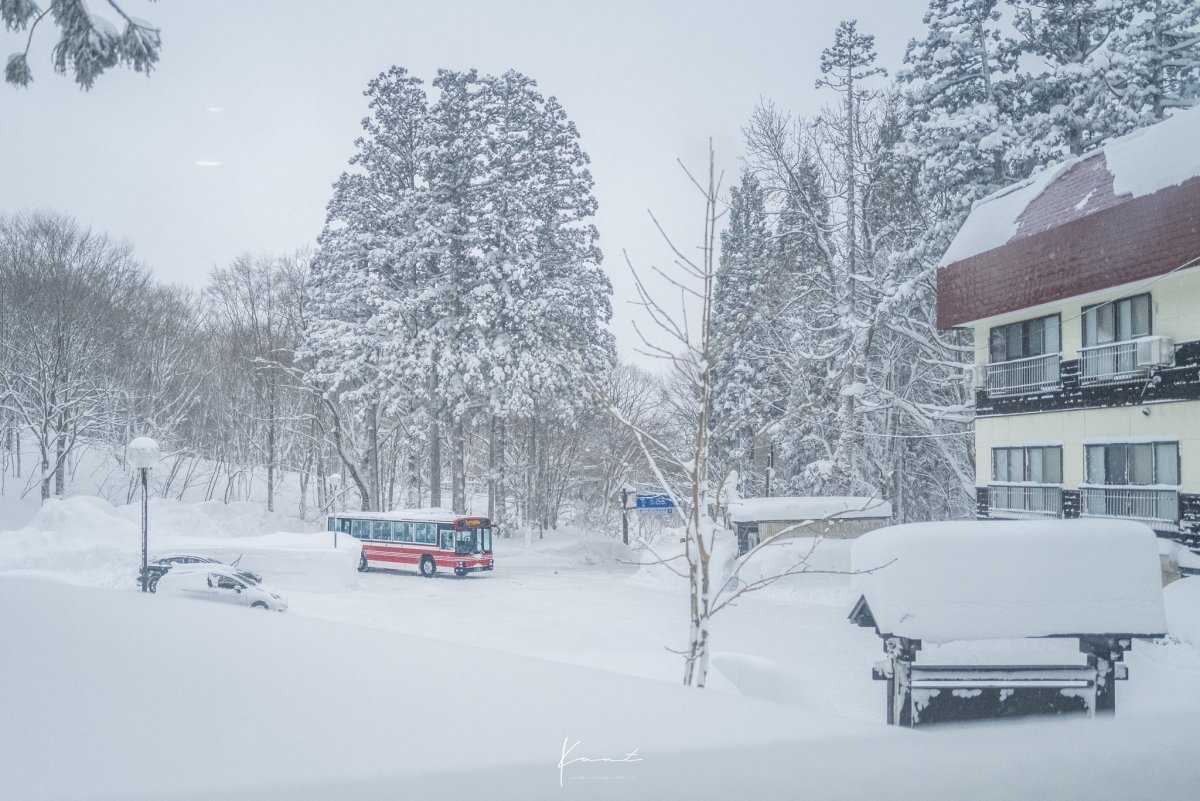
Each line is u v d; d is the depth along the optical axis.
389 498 61.28
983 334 30.52
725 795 3.20
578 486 70.25
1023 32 34.50
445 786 3.00
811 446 42.62
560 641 22.47
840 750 3.77
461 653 4.79
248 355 57.66
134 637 4.62
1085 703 10.55
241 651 4.47
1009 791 3.57
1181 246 21.84
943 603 10.28
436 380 51.56
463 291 52.28
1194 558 21.50
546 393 50.44
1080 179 26.91
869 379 34.47
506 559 49.81
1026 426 28.14
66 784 2.89
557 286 52.22
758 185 37.81
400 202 52.78
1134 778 3.82
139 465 24.03
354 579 35.38
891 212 39.81
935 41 34.22
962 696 10.48
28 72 5.34
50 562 30.06
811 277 35.84
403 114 53.34
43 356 41.59
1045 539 10.61
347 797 2.82
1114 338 24.77
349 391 50.88
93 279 44.03
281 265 59.28
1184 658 17.05
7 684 3.79
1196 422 22.05
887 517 33.09
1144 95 31.25
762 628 24.06
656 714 3.99
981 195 33.38
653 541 57.62
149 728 3.40
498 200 51.94
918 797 3.38
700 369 8.98
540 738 3.54
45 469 42.56
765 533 32.88
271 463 55.97
